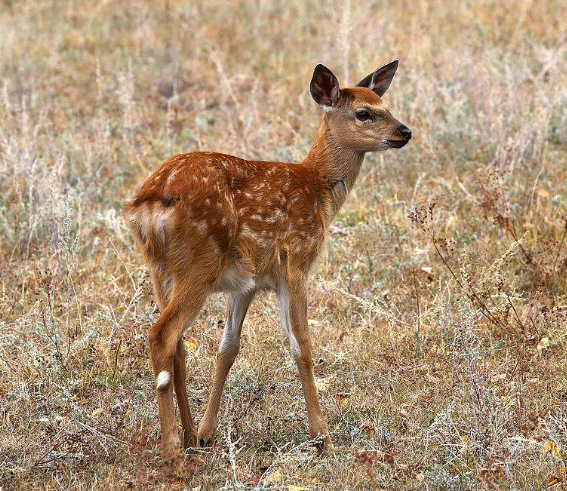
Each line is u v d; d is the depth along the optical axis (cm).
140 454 902
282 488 874
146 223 886
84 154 1644
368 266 1319
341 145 1050
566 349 1125
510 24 2225
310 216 973
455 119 1661
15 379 1059
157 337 874
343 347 1157
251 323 1200
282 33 2288
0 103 1772
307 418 1011
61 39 2262
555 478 859
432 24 2253
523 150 1561
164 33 2312
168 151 1672
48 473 901
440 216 1431
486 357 1119
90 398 1045
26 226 1409
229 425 949
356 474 891
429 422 992
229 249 909
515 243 1180
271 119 1781
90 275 1290
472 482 866
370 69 1923
